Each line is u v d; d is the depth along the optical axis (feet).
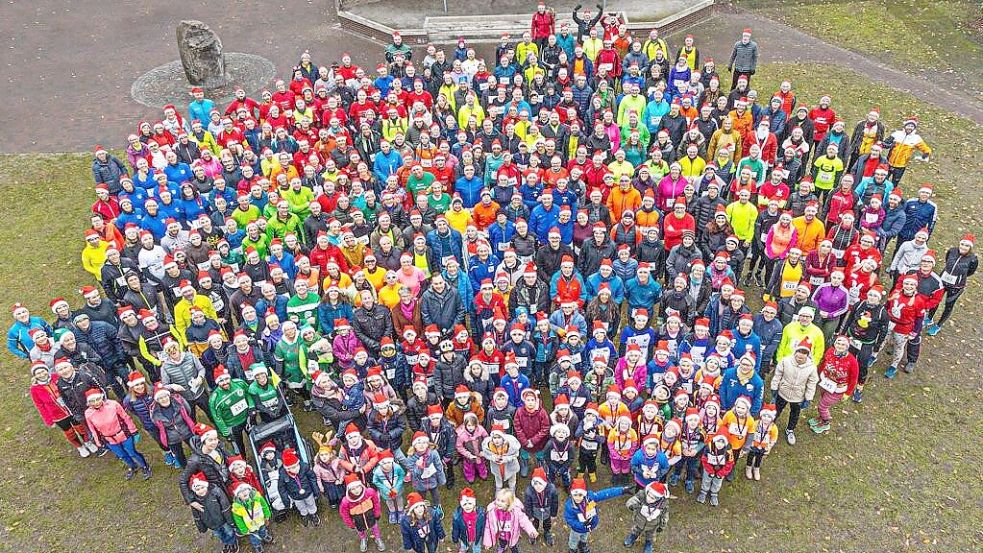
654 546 41.24
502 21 105.09
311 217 57.11
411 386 48.88
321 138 66.18
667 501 41.11
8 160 79.71
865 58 95.45
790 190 61.87
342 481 40.22
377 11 110.11
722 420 40.88
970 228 64.54
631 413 42.47
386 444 42.22
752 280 59.93
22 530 43.37
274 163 64.03
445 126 69.77
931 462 45.39
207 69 92.68
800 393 43.75
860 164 60.08
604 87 71.31
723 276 48.83
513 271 51.42
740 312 47.01
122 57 103.35
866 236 49.49
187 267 52.31
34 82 97.30
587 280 50.52
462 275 50.19
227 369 44.04
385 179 64.59
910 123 62.85
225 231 56.54
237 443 44.73
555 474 42.86
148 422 43.70
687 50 76.89
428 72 79.36
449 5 110.52
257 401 42.65
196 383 43.91
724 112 67.62
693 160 60.95
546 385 50.24
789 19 106.83
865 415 48.73
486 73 78.38
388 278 48.80
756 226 56.29
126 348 47.91
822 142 65.05
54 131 85.66
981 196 68.64
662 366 43.57
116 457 48.06
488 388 43.60
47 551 42.19
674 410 41.27
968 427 47.55
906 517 42.29
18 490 45.75
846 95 86.07
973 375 51.29
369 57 100.48
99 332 47.44
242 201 56.80
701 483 44.29
